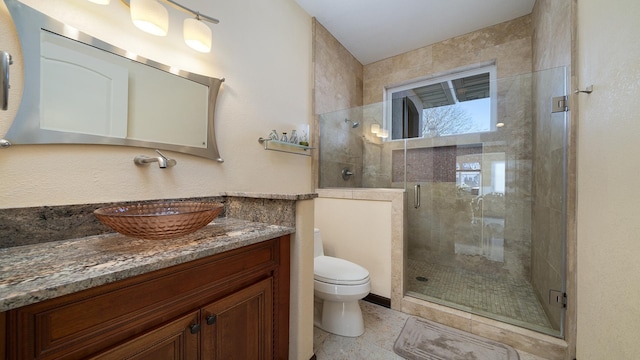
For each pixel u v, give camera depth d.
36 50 0.84
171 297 0.71
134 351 0.63
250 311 0.95
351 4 2.07
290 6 1.99
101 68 0.98
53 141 0.86
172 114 1.21
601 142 0.99
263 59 1.73
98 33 0.98
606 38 0.96
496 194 2.28
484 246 2.33
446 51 2.56
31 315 0.49
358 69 2.98
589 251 1.09
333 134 2.44
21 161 0.81
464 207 2.40
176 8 1.23
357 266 1.64
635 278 0.76
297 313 1.14
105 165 1.00
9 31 0.79
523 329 1.43
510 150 2.21
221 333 0.84
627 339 0.80
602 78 0.99
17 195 0.80
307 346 1.19
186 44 1.27
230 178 1.49
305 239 1.16
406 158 2.59
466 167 2.39
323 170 2.32
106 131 0.99
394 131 2.63
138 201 1.09
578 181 1.24
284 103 1.92
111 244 0.82
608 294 0.92
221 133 1.44
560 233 1.41
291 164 2.00
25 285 0.49
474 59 2.41
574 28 1.27
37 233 0.83
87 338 0.56
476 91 2.37
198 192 1.32
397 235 1.83
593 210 1.06
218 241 0.86
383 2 2.05
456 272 2.35
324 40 2.37
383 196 1.90
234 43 1.52
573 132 1.28
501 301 1.79
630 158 0.80
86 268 0.60
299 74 2.08
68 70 0.90
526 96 2.11
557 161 1.48
